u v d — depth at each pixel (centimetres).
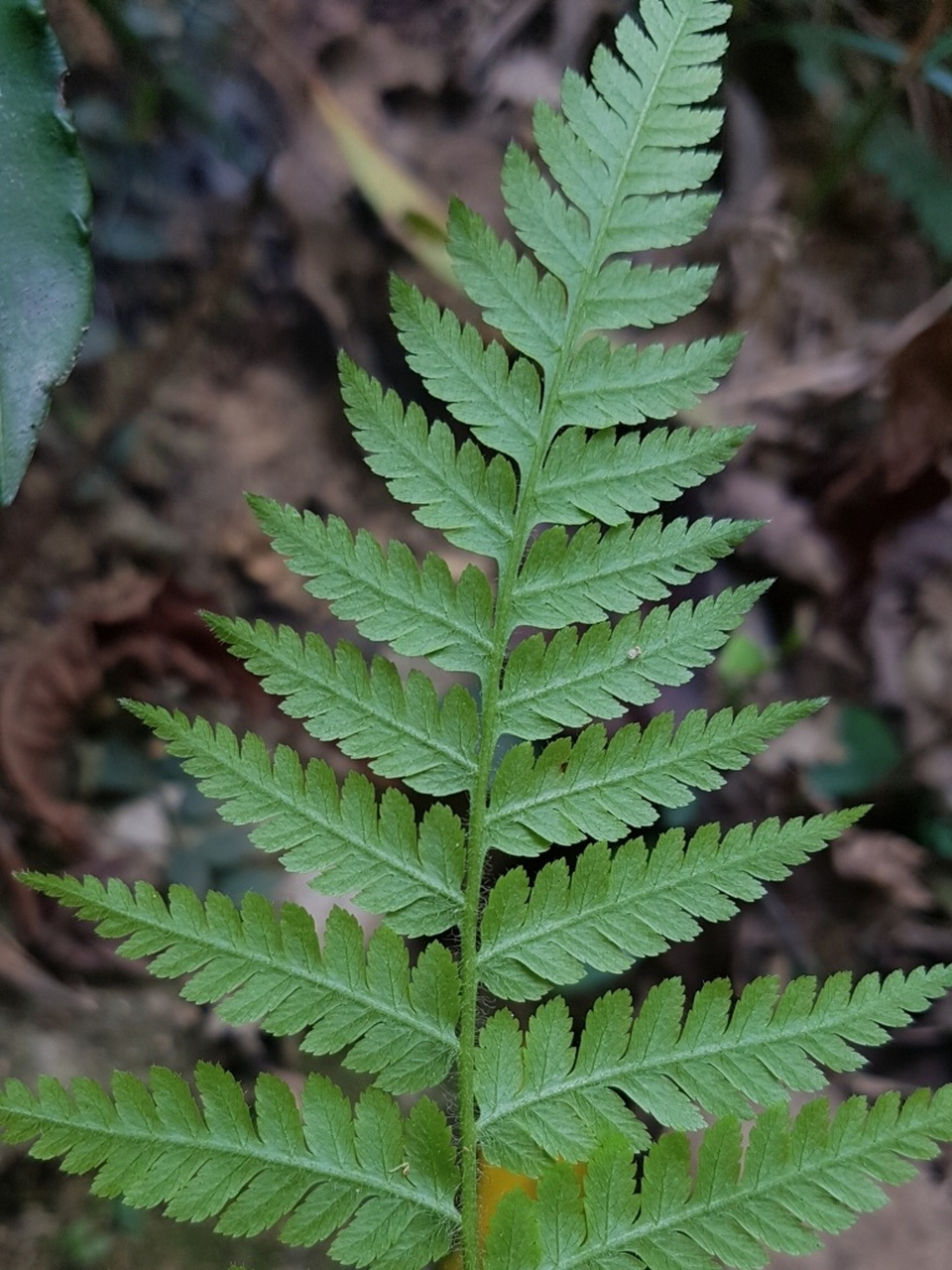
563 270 22
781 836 21
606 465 22
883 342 80
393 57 80
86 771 60
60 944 53
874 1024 21
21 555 64
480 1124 21
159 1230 46
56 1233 45
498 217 78
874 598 76
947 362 66
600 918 21
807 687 75
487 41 81
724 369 22
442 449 21
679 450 22
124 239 72
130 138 73
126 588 65
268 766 21
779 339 82
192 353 72
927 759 72
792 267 83
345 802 21
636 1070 21
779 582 76
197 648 65
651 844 66
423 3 81
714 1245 20
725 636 22
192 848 59
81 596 64
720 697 71
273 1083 20
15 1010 50
